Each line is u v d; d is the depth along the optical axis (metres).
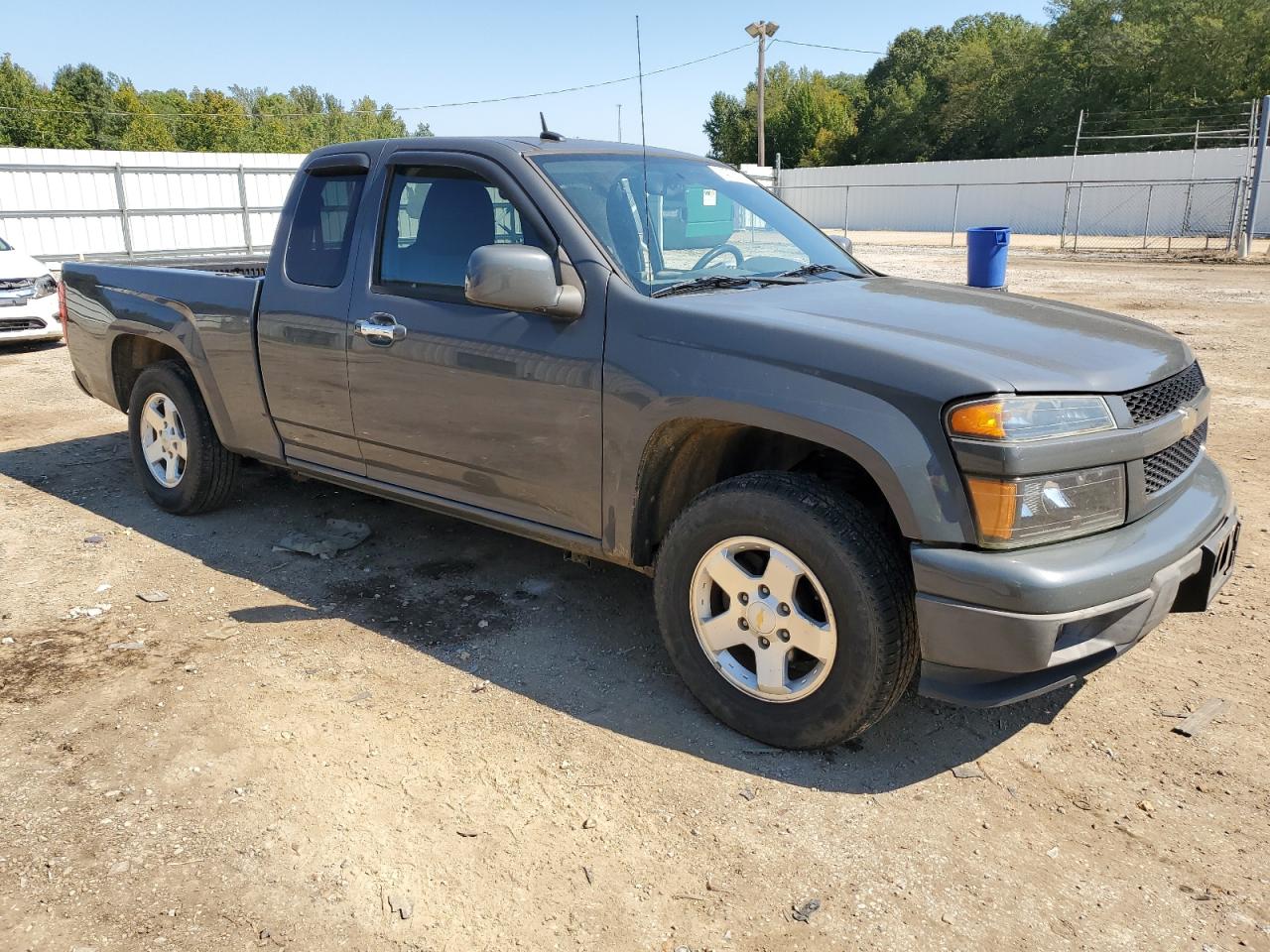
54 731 3.01
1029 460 2.46
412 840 2.51
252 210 24.28
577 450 3.21
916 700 3.26
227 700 3.19
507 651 3.57
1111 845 2.52
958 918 2.26
